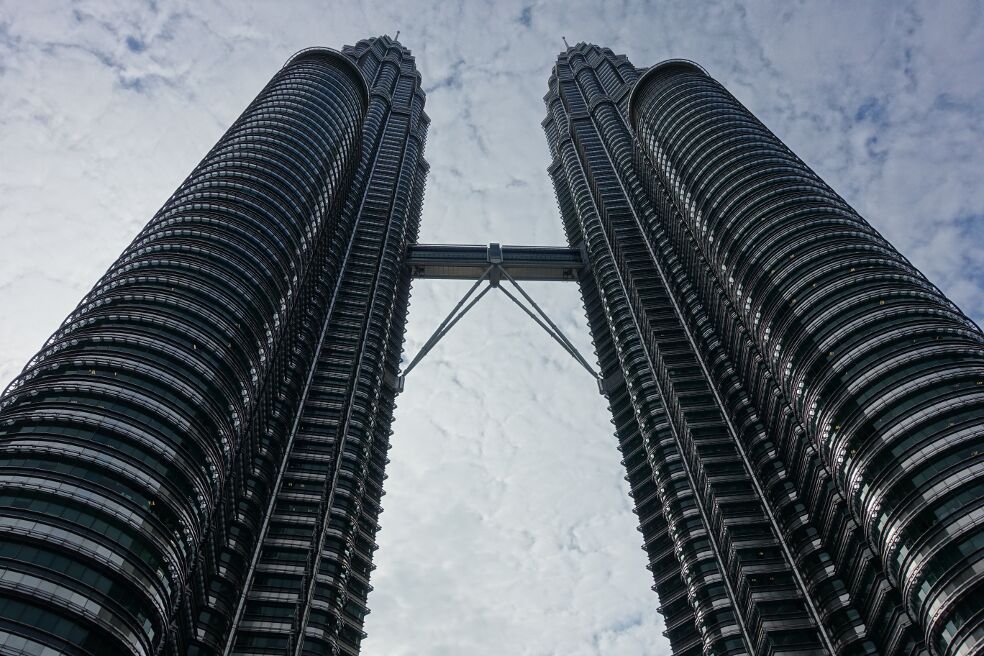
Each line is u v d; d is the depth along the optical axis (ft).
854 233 335.06
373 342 461.37
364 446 391.65
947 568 199.82
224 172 365.61
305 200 380.99
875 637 247.91
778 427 327.06
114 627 174.50
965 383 239.09
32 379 233.96
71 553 179.22
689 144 456.45
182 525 210.79
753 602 292.40
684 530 355.15
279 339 321.11
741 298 358.43
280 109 444.14
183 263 292.81
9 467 193.77
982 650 182.91
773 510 322.55
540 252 613.93
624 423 465.88
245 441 297.12
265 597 292.61
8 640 158.51
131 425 217.56
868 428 246.47
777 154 416.87
